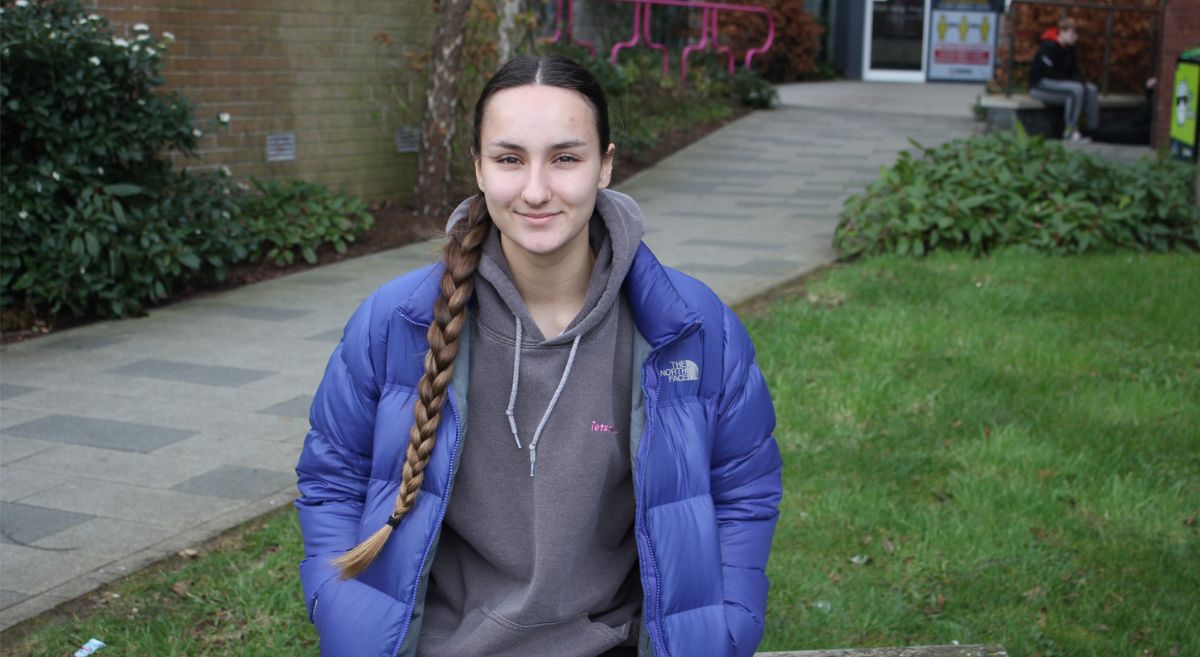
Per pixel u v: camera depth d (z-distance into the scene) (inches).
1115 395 243.1
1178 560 173.5
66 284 311.7
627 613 87.3
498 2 461.7
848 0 1062.4
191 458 215.3
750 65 886.4
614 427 84.6
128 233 328.8
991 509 188.2
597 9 789.9
